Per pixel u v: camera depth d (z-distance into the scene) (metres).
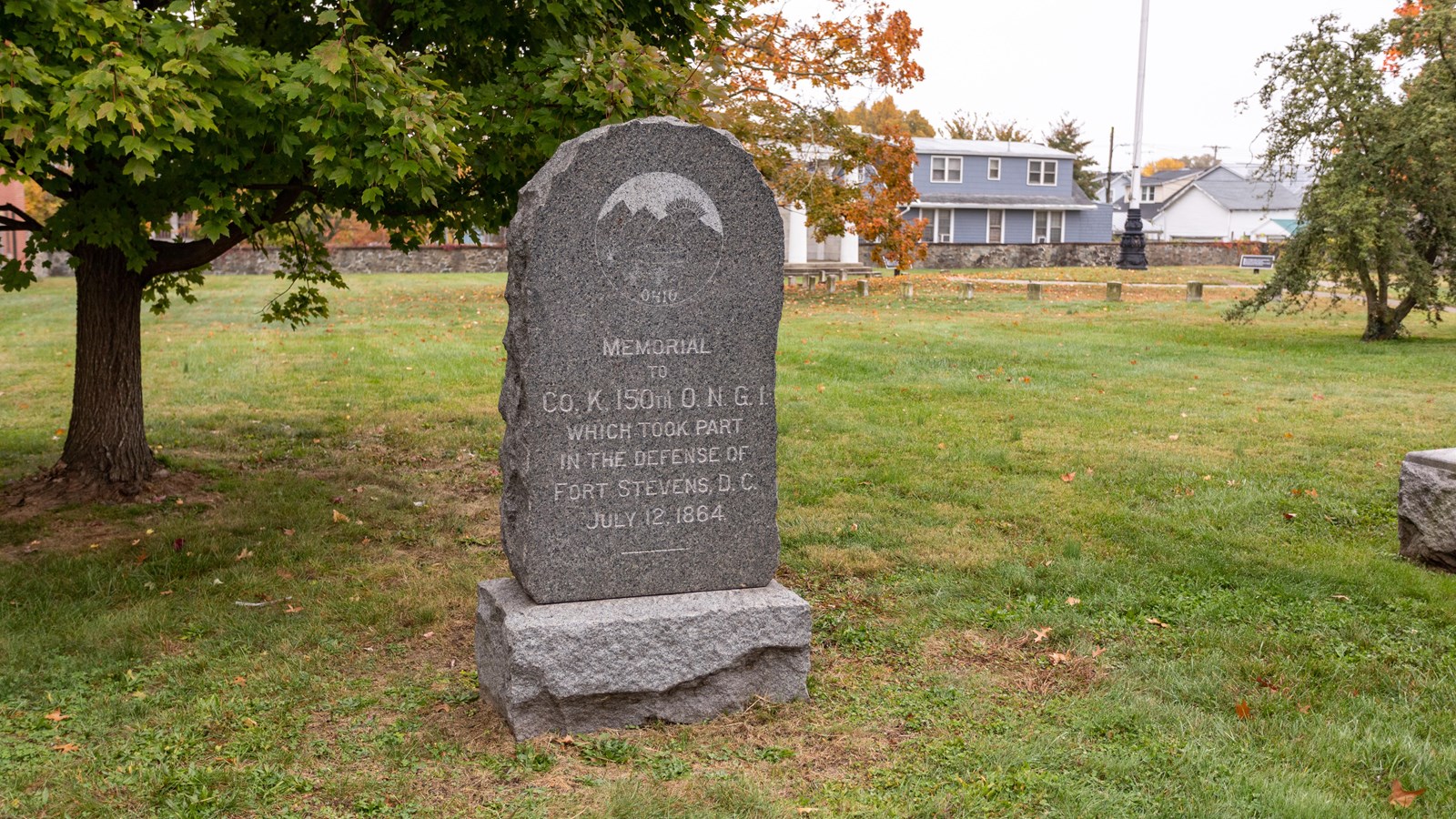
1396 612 6.66
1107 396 14.56
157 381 15.30
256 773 4.68
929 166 58.22
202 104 6.05
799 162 28.50
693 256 5.30
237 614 6.62
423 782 4.66
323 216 10.15
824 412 13.29
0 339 19.94
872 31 25.02
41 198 37.88
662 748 5.00
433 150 6.36
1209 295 33.78
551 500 5.23
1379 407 13.68
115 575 7.17
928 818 4.37
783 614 5.38
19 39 6.09
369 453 11.17
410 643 6.29
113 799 4.45
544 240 5.08
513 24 8.33
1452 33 18.09
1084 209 61.28
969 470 10.35
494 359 17.59
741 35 21.91
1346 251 19.61
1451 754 4.75
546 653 5.02
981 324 23.97
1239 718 5.20
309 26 8.66
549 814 4.38
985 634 6.43
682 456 5.41
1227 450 11.22
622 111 7.28
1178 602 6.84
